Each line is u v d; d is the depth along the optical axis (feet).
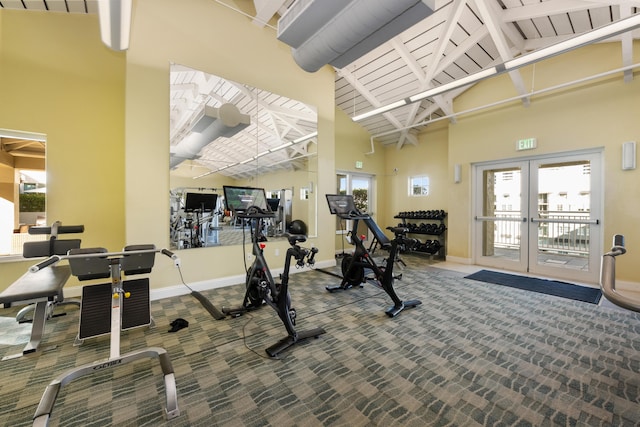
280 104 15.81
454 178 20.08
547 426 5.14
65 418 5.32
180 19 12.35
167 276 12.38
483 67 16.99
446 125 22.74
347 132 24.21
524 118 16.58
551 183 15.98
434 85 18.20
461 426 5.15
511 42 14.60
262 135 15.21
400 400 5.85
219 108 13.62
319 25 8.39
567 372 6.80
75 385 6.28
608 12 11.80
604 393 6.04
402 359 7.39
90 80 12.34
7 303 6.92
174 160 12.44
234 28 13.87
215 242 13.66
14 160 12.22
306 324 9.55
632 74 13.03
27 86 11.21
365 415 5.44
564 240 15.65
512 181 17.57
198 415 5.43
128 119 11.34
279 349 7.63
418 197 24.76
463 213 19.70
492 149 18.02
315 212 17.69
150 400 5.83
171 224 12.42
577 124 14.64
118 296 6.45
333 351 7.80
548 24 13.26
